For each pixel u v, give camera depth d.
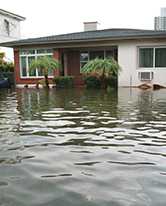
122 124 6.04
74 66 22.05
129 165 3.53
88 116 7.11
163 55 18.28
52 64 19.33
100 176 3.18
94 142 4.62
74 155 3.94
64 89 17.91
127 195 2.70
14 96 13.32
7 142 4.61
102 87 18.12
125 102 10.12
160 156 3.88
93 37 19.05
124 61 19.03
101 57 21.36
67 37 20.83
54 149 4.22
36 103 10.19
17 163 3.61
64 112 7.86
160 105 9.16
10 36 30.58
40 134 5.18
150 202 2.55
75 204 2.53
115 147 4.33
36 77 21.17
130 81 18.95
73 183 2.99
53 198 2.65
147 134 5.14
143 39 18.33
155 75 18.41
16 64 21.72
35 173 3.27
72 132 5.33
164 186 2.90
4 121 6.50
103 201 2.58
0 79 20.86
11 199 2.63
